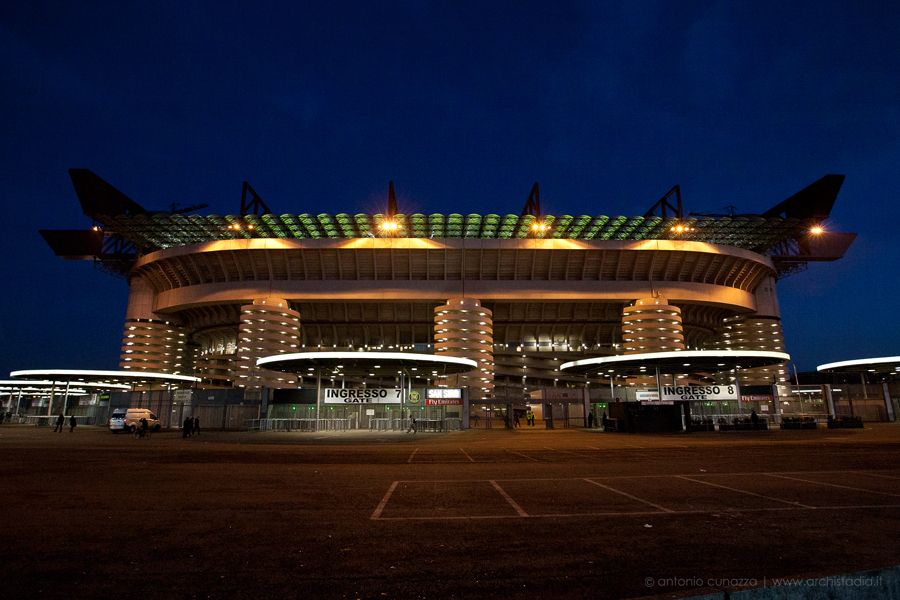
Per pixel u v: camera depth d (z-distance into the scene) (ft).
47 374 228.02
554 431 170.30
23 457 76.02
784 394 222.48
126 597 18.61
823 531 27.94
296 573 21.35
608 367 199.21
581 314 329.11
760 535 27.12
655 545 25.30
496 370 342.64
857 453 77.71
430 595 18.66
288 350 290.15
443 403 168.14
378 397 164.86
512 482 48.19
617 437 132.87
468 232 293.23
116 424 154.51
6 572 21.43
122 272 368.48
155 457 77.25
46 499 39.45
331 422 164.14
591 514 33.04
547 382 351.05
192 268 310.04
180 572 21.49
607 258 298.56
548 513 33.47
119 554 24.18
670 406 155.84
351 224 282.77
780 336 357.61
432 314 323.98
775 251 358.43
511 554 23.99
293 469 60.44
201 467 62.75
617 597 18.26
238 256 293.84
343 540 26.81
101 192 306.55
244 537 27.50
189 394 186.09
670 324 291.17
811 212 319.47
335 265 295.48
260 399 173.78
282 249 287.48
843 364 232.94
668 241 293.64
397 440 122.11
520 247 287.89
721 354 166.91
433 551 24.63
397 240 284.82
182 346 372.99
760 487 43.83
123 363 339.77
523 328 342.64
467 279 297.53
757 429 158.81
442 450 91.50
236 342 358.43
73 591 19.21
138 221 288.92
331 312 325.21
